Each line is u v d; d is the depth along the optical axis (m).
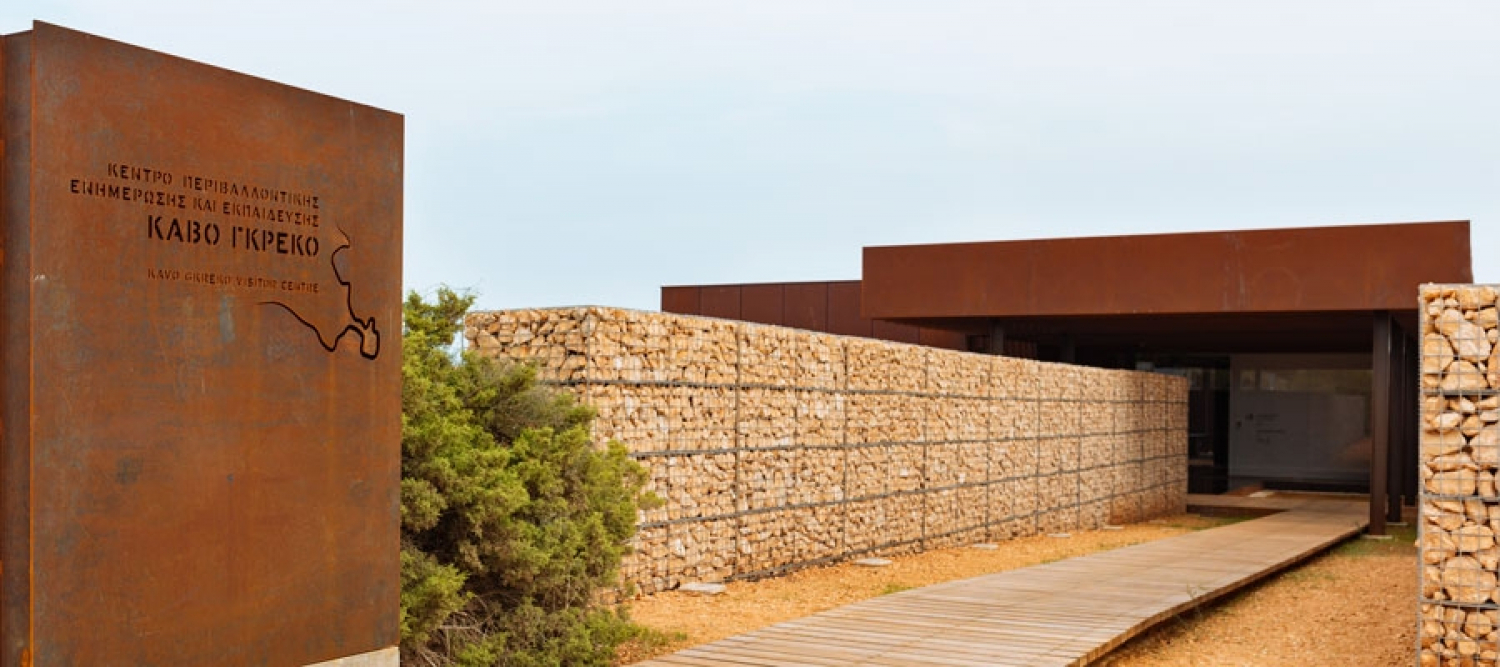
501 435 8.77
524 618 8.07
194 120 4.95
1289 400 39.12
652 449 11.85
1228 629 12.34
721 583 12.84
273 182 5.28
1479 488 9.59
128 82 4.71
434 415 7.62
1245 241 22.34
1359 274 21.64
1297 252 22.00
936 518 17.42
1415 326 26.00
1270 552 16.83
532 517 8.34
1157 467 27.39
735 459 13.12
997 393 19.45
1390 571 17.27
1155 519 26.77
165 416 4.84
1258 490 36.78
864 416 15.66
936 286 24.55
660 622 10.63
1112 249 23.23
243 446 5.15
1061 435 21.95
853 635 9.68
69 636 4.54
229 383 5.09
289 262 5.36
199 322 4.96
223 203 5.06
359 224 5.71
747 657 8.79
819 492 14.66
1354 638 11.91
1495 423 9.55
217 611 5.05
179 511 4.90
